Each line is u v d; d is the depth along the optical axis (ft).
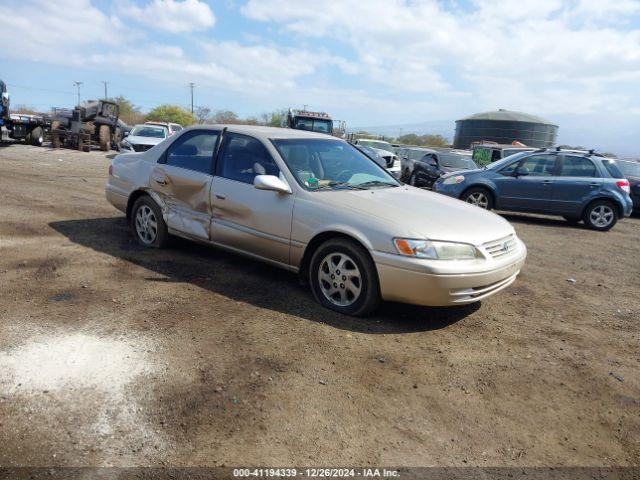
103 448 8.16
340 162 17.13
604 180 35.12
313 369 11.06
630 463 8.82
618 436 9.57
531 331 14.30
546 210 36.01
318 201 14.46
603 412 10.35
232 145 16.78
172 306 13.89
